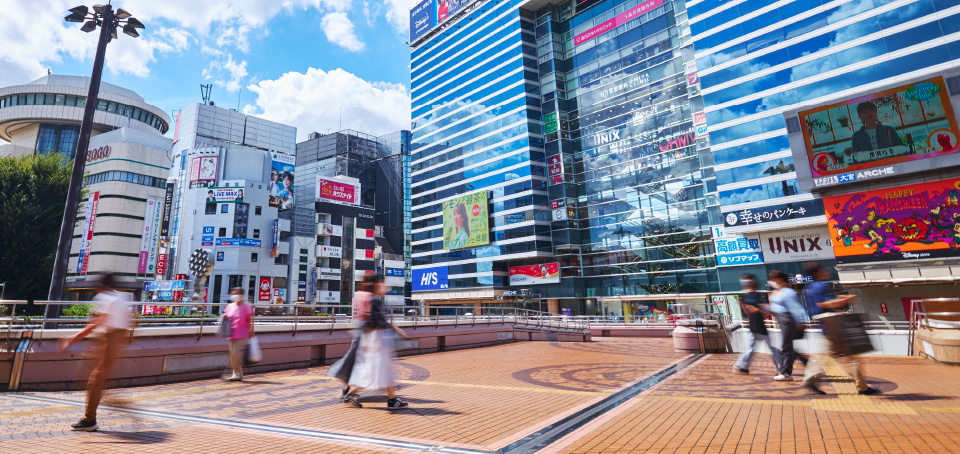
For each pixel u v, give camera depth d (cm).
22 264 2534
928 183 2242
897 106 2270
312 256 5744
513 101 5481
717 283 3866
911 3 2927
